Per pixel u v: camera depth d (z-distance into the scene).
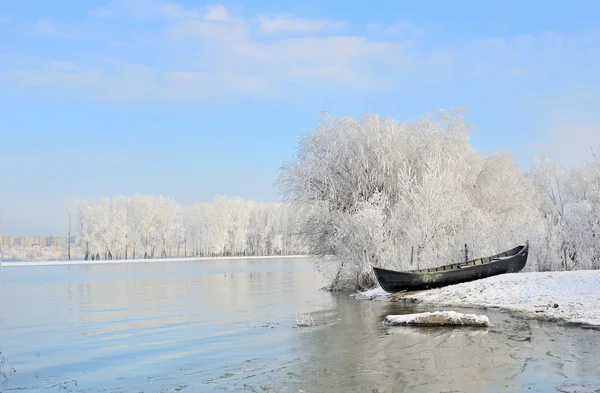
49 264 100.94
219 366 12.97
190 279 50.28
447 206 30.66
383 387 10.77
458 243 30.72
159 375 12.30
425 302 24.36
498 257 28.66
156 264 97.62
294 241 36.59
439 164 33.22
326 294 31.94
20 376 12.51
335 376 11.73
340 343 15.37
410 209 31.11
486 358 12.94
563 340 14.62
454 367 12.20
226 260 118.06
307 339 16.19
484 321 17.16
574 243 31.56
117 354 14.80
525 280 24.34
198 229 133.62
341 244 32.25
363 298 28.30
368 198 33.59
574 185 44.84
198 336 17.38
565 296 21.09
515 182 38.91
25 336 18.06
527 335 15.52
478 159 37.69
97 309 25.67
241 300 29.03
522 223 33.81
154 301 29.23
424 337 15.82
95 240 115.88
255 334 17.44
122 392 11.01
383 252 31.19
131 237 124.62
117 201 123.56
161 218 125.94
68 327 20.02
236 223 133.12
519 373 11.48
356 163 33.75
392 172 33.72
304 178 34.09
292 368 12.55
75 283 46.06
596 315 17.72
